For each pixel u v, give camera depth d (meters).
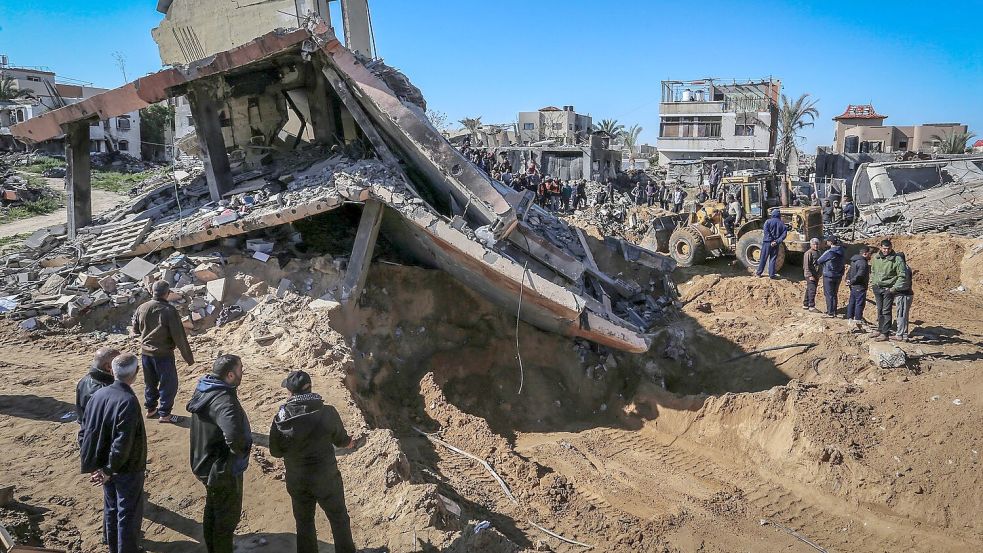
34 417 6.59
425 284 11.41
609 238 16.69
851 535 7.33
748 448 9.21
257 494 5.77
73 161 12.52
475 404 10.27
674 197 28.47
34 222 21.20
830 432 8.57
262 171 13.36
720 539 7.16
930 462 7.96
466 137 36.03
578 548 6.71
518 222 11.22
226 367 4.44
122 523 4.40
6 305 9.59
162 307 6.49
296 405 4.40
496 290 10.70
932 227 20.42
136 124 48.69
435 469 7.84
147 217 12.12
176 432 6.47
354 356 9.61
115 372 4.39
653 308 14.39
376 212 10.47
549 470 8.52
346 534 4.73
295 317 9.77
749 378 11.39
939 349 11.10
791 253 17.36
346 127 14.09
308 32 10.84
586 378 11.43
